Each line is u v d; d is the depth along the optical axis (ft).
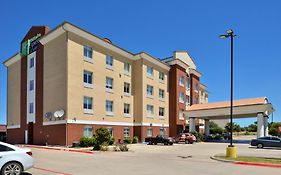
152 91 161.99
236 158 66.28
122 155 76.74
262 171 48.01
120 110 141.69
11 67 149.38
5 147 37.11
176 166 53.83
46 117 118.73
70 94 112.06
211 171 47.55
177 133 175.01
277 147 110.83
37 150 91.76
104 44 132.26
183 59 193.26
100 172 45.01
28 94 132.46
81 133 115.24
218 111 162.20
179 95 180.34
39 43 128.47
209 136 175.63
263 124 146.00
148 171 46.78
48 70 121.29
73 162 58.18
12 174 36.35
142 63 153.48
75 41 116.98
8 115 147.23
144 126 151.64
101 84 129.49
